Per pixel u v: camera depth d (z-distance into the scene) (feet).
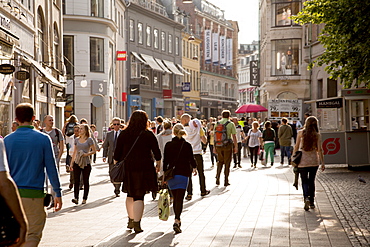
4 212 16.83
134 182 39.70
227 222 43.68
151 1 265.54
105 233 39.93
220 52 379.55
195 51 334.85
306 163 49.06
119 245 35.76
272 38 202.49
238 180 75.56
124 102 233.55
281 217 45.55
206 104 354.74
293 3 200.34
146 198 59.82
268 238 37.27
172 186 41.47
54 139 56.70
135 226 39.99
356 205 50.78
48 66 129.90
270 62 203.51
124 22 235.81
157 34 272.10
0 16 90.27
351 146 86.74
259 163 108.27
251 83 291.17
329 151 86.79
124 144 40.06
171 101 287.89
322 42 68.03
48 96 134.62
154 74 265.75
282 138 102.42
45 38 134.51
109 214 49.03
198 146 59.88
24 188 26.96
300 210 49.03
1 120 92.32
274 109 168.25
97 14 194.39
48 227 42.52
